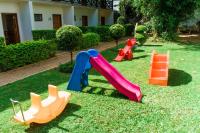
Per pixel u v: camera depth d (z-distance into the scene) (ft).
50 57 40.06
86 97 20.26
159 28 59.21
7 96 21.21
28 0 51.29
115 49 47.32
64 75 27.96
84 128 15.19
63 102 17.62
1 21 48.91
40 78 26.86
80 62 21.49
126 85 20.65
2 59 30.12
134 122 15.76
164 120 15.94
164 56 27.25
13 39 52.60
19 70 31.48
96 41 54.19
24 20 53.31
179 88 22.02
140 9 65.46
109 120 16.11
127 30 78.43
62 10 69.00
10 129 15.34
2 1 48.57
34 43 35.40
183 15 58.85
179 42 57.82
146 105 18.35
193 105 18.13
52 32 50.16
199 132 14.40
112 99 19.72
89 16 84.64
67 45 28.81
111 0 96.02
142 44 53.36
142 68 30.45
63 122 15.99
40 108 15.85
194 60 34.81
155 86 22.84
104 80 25.18
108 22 97.14
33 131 15.01
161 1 56.85
